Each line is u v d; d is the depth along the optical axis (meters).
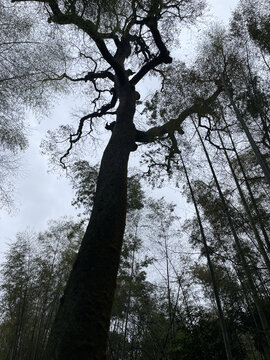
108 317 2.87
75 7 5.07
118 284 9.74
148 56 8.48
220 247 6.68
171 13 7.23
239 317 6.51
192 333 6.47
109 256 3.22
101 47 5.47
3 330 11.97
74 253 10.66
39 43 4.99
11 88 4.83
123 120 5.34
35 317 10.92
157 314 8.66
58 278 10.91
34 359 9.27
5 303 10.31
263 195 7.03
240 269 6.12
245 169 7.15
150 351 7.89
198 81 6.43
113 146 4.76
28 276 10.54
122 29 6.48
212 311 8.60
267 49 5.62
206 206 6.84
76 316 2.67
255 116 5.80
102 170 4.34
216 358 6.07
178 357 6.49
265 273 6.19
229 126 6.69
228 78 6.06
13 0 4.64
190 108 6.92
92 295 2.84
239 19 5.91
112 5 5.11
